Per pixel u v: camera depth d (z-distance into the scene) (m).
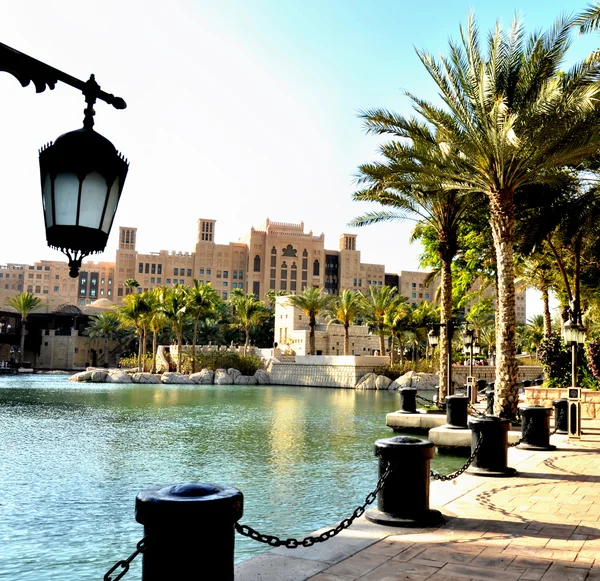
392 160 19.00
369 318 67.06
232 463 14.41
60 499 10.66
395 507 6.74
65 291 149.75
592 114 15.59
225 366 71.69
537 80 17.14
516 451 13.01
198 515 3.51
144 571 3.63
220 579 3.60
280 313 95.25
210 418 26.38
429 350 66.50
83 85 2.96
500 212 17.83
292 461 14.69
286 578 4.92
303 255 152.38
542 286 33.28
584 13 13.87
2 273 153.62
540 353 24.34
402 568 5.19
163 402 36.09
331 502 10.28
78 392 44.66
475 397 28.95
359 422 24.88
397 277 162.88
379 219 24.80
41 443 17.97
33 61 2.76
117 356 109.75
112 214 3.03
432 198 22.83
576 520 6.98
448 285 24.06
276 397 43.88
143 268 149.25
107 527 8.92
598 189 21.41
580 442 14.51
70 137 2.87
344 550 5.72
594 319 41.53
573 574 5.04
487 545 5.92
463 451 15.61
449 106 18.14
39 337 104.19
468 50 17.50
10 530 8.73
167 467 13.83
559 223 21.94
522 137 16.25
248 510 9.70
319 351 83.62
